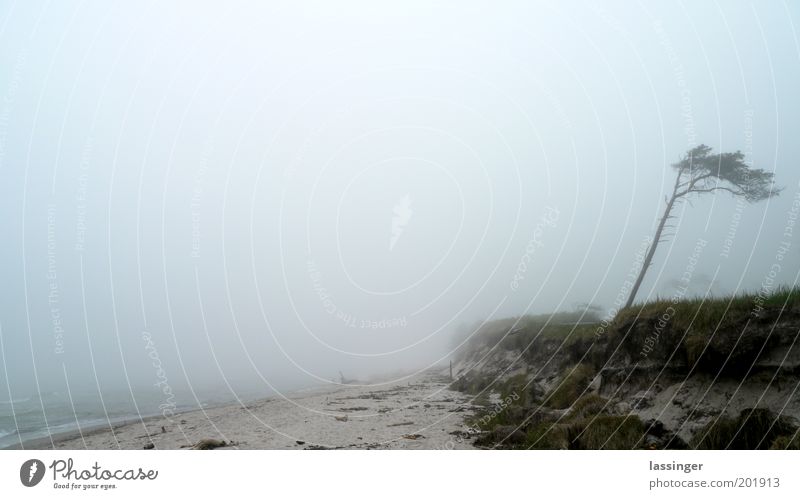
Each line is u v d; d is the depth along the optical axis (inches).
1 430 790.5
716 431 384.5
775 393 376.2
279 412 794.2
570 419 503.5
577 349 660.7
